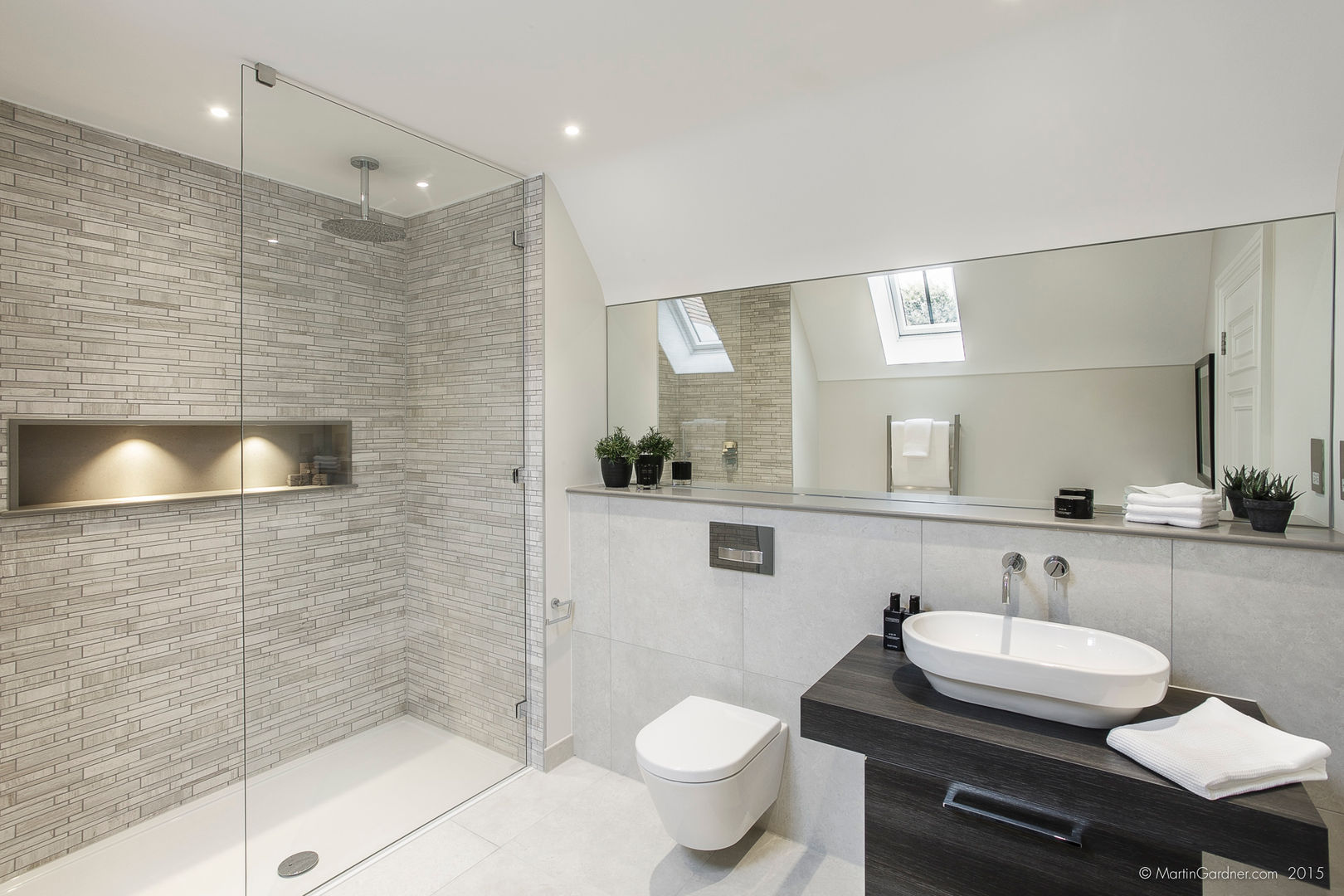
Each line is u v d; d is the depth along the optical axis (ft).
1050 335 7.38
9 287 7.15
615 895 7.01
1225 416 6.49
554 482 9.74
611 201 9.37
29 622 7.32
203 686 8.83
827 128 7.27
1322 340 5.99
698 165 8.35
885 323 8.39
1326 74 5.23
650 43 6.09
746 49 6.16
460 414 8.96
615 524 9.47
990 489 7.86
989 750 4.94
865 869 6.11
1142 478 6.98
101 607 7.87
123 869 7.48
